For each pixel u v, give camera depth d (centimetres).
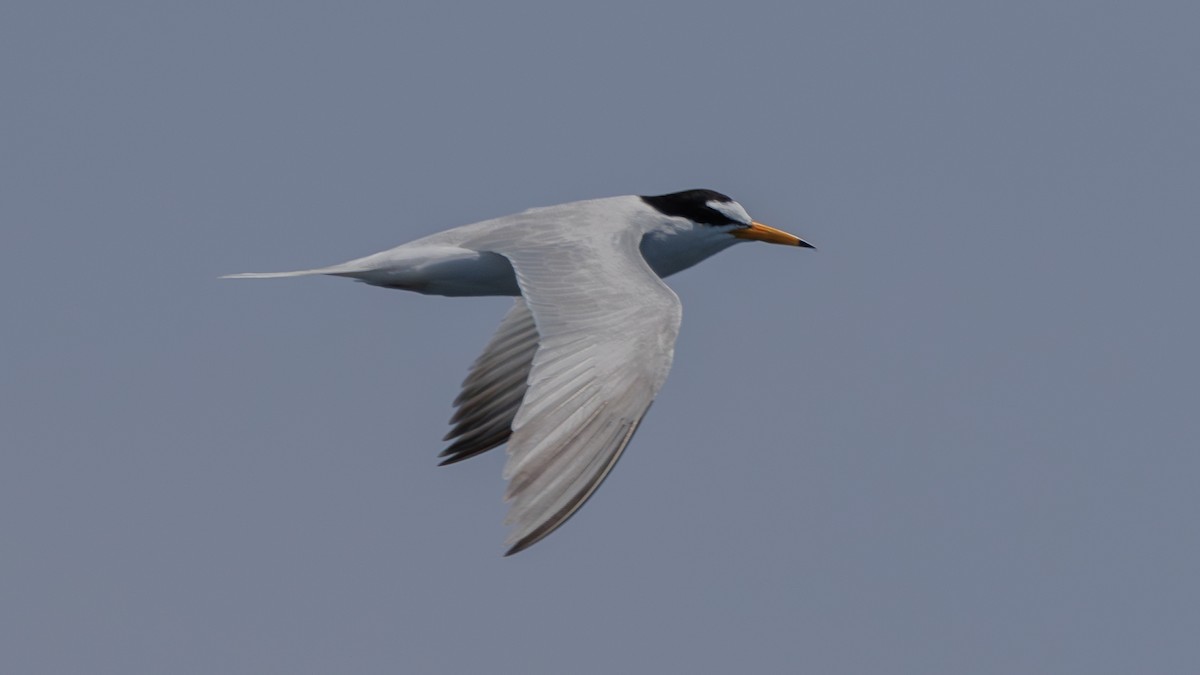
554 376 1199
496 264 1554
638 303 1266
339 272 1555
